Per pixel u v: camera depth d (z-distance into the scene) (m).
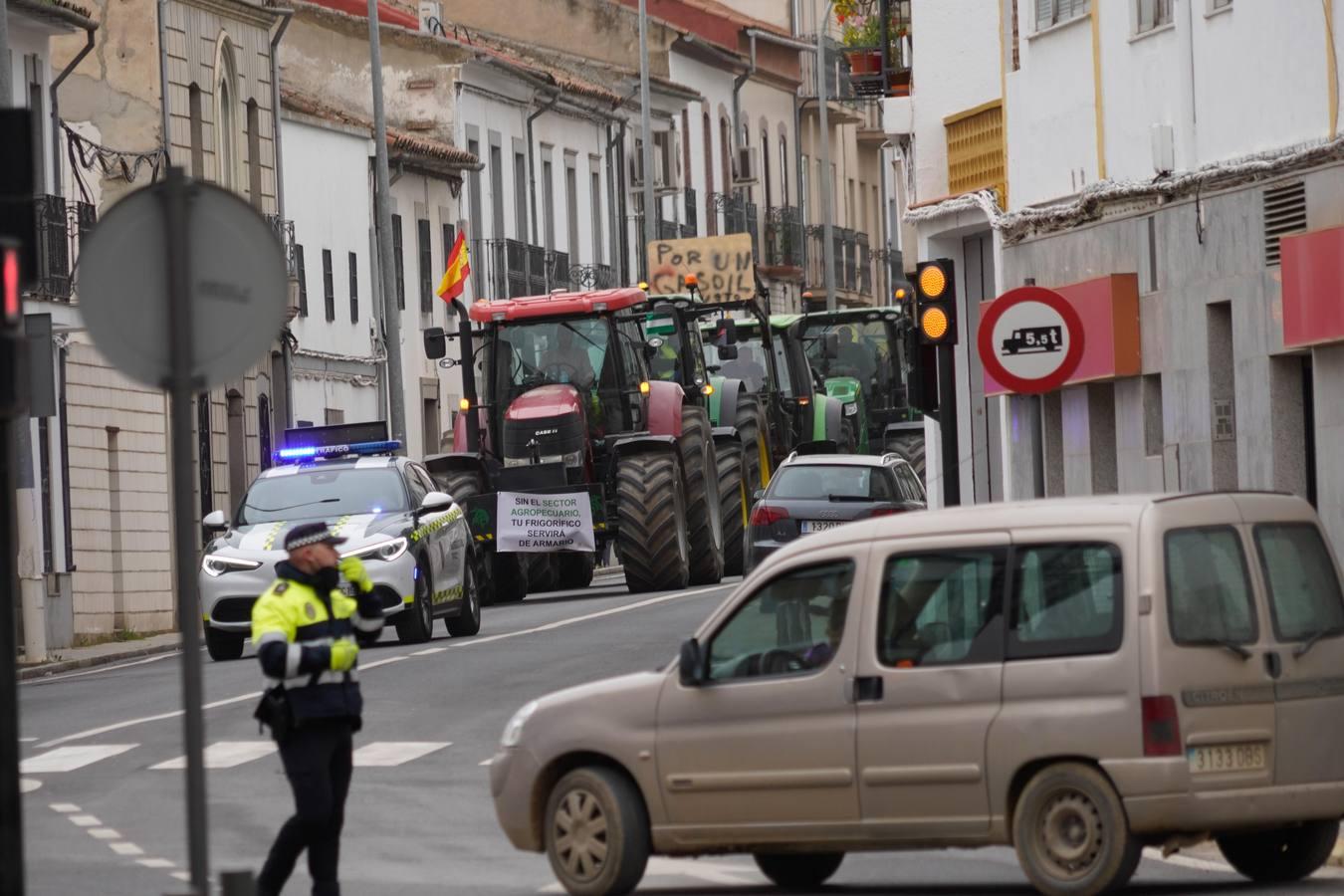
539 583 123.12
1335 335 66.25
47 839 48.62
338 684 38.16
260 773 57.91
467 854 45.81
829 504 94.06
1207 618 38.31
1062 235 87.88
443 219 183.12
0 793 29.47
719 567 118.06
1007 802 38.50
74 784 56.94
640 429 113.56
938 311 60.38
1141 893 39.03
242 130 150.38
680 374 123.12
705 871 44.28
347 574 38.75
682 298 124.81
